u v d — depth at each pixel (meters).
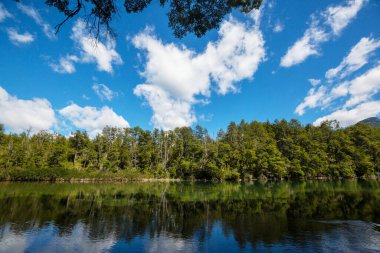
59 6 8.58
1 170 67.56
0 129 80.62
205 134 114.25
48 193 39.09
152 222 20.33
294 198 33.50
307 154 83.75
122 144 98.44
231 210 25.20
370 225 18.45
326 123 99.06
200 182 74.38
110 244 14.98
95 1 8.90
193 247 14.36
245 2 11.23
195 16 11.06
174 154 100.19
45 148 85.69
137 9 10.55
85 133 95.31
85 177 75.12
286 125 106.44
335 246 14.06
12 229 17.91
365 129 91.75
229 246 14.39
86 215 22.92
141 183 68.56
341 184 57.09
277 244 14.57
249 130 107.94
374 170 82.19
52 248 14.23
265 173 84.56
